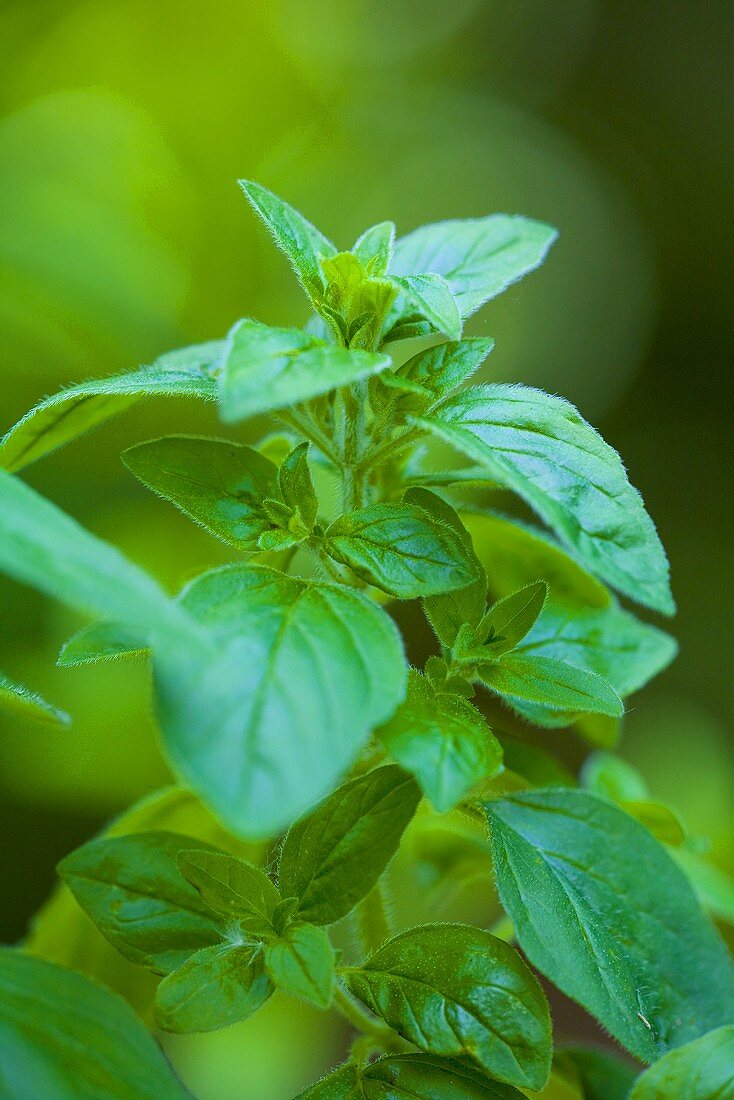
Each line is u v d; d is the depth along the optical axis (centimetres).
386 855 27
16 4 50
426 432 28
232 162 53
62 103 51
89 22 51
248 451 28
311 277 28
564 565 30
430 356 28
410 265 29
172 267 48
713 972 28
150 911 28
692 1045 27
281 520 27
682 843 31
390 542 27
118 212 48
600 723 30
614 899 28
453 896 33
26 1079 26
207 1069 40
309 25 58
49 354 45
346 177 61
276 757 24
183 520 45
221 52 53
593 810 29
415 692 27
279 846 28
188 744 24
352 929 30
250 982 27
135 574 25
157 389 27
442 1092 27
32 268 44
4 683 27
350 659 25
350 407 28
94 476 46
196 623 25
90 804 44
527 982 27
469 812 28
